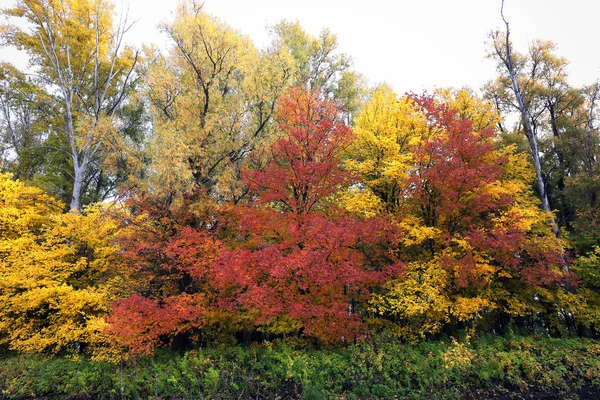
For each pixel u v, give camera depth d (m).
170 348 14.26
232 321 13.75
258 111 14.62
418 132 15.08
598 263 14.17
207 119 13.25
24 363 12.69
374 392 10.47
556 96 21.09
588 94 21.48
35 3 18.80
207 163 13.29
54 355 13.86
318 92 13.17
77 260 14.70
